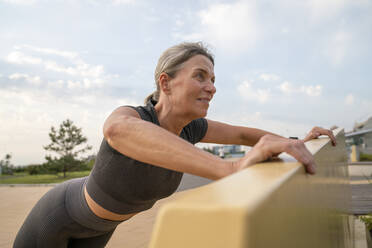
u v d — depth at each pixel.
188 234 0.30
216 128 1.74
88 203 1.30
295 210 0.49
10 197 9.80
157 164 0.85
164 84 1.23
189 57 1.18
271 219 0.35
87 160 22.73
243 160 0.76
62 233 1.40
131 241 3.86
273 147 0.73
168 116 1.26
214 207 0.29
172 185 1.37
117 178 1.20
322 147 1.01
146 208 1.48
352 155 18.47
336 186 1.28
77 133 21.94
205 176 0.79
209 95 1.22
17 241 1.48
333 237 1.03
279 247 0.37
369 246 2.46
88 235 1.46
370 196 5.47
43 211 1.39
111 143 0.92
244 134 1.78
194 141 1.64
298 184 0.55
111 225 1.42
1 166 35.12
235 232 0.28
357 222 2.95
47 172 21.45
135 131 0.87
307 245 0.57
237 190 0.38
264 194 0.35
